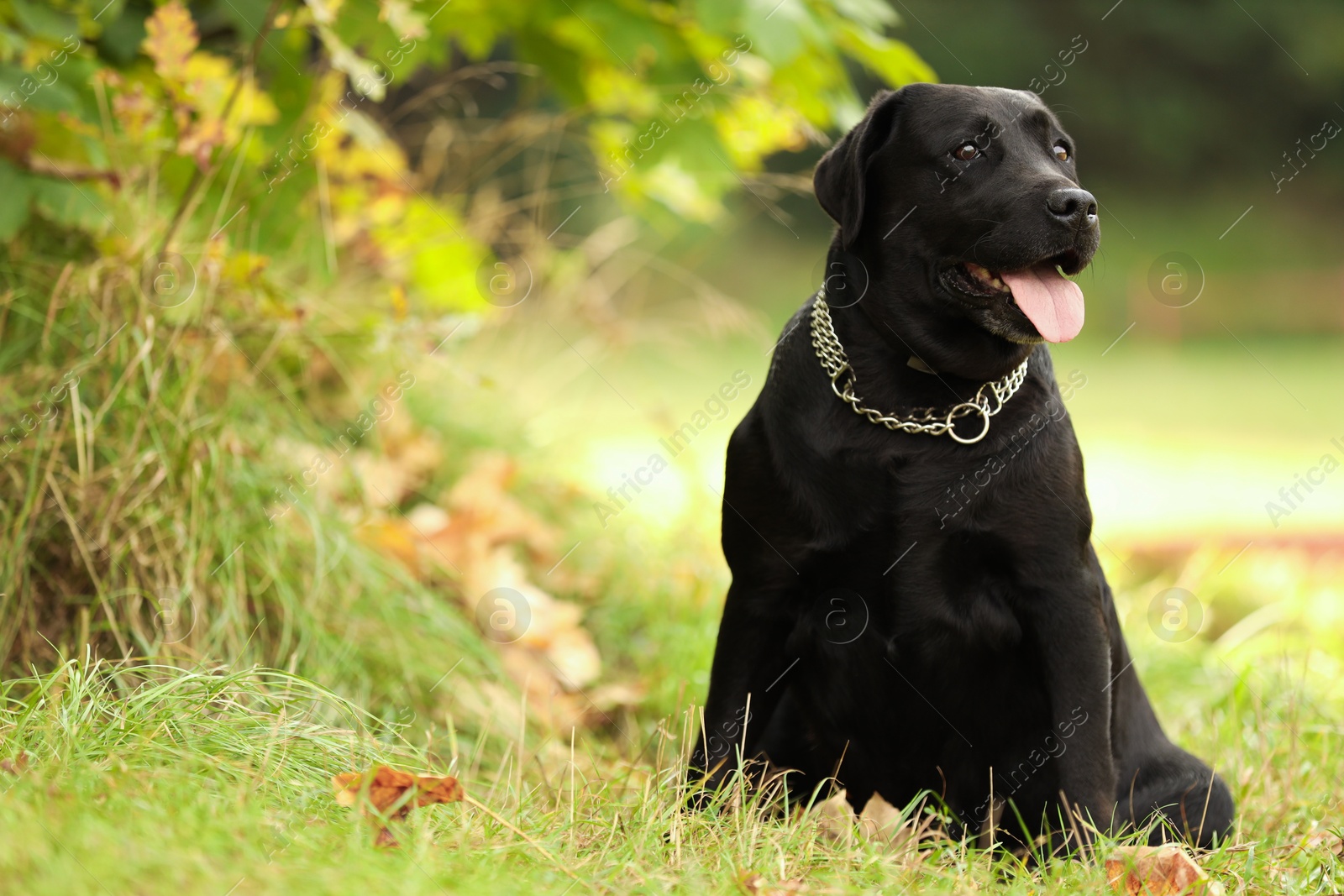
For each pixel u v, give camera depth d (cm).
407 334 600
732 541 444
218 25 661
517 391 840
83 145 526
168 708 382
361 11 595
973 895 351
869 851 375
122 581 492
